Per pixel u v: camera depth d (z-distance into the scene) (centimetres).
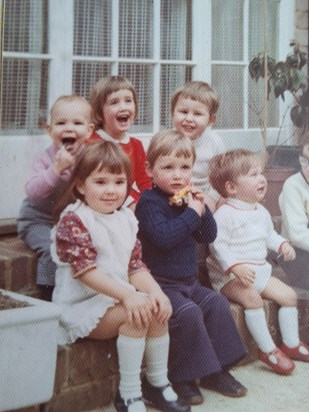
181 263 188
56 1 222
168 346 177
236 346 189
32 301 167
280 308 207
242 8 262
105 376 178
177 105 219
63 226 174
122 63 236
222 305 189
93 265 171
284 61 281
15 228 211
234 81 261
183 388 181
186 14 248
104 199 175
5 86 217
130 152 209
